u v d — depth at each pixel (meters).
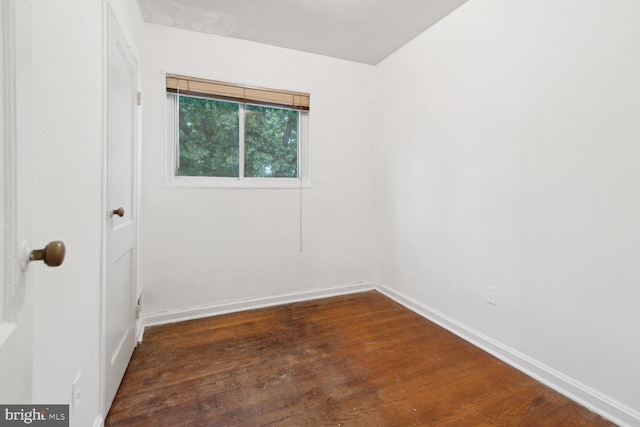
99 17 1.20
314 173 2.88
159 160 2.31
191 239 2.43
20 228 0.53
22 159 0.54
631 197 1.29
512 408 1.43
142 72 2.21
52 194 0.84
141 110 2.20
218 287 2.54
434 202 2.38
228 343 2.03
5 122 0.48
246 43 2.56
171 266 2.38
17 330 0.52
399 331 2.22
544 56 1.60
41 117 0.78
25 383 0.55
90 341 1.14
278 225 2.75
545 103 1.60
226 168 2.62
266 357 1.87
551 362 1.60
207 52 2.44
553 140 1.57
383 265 3.04
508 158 1.80
